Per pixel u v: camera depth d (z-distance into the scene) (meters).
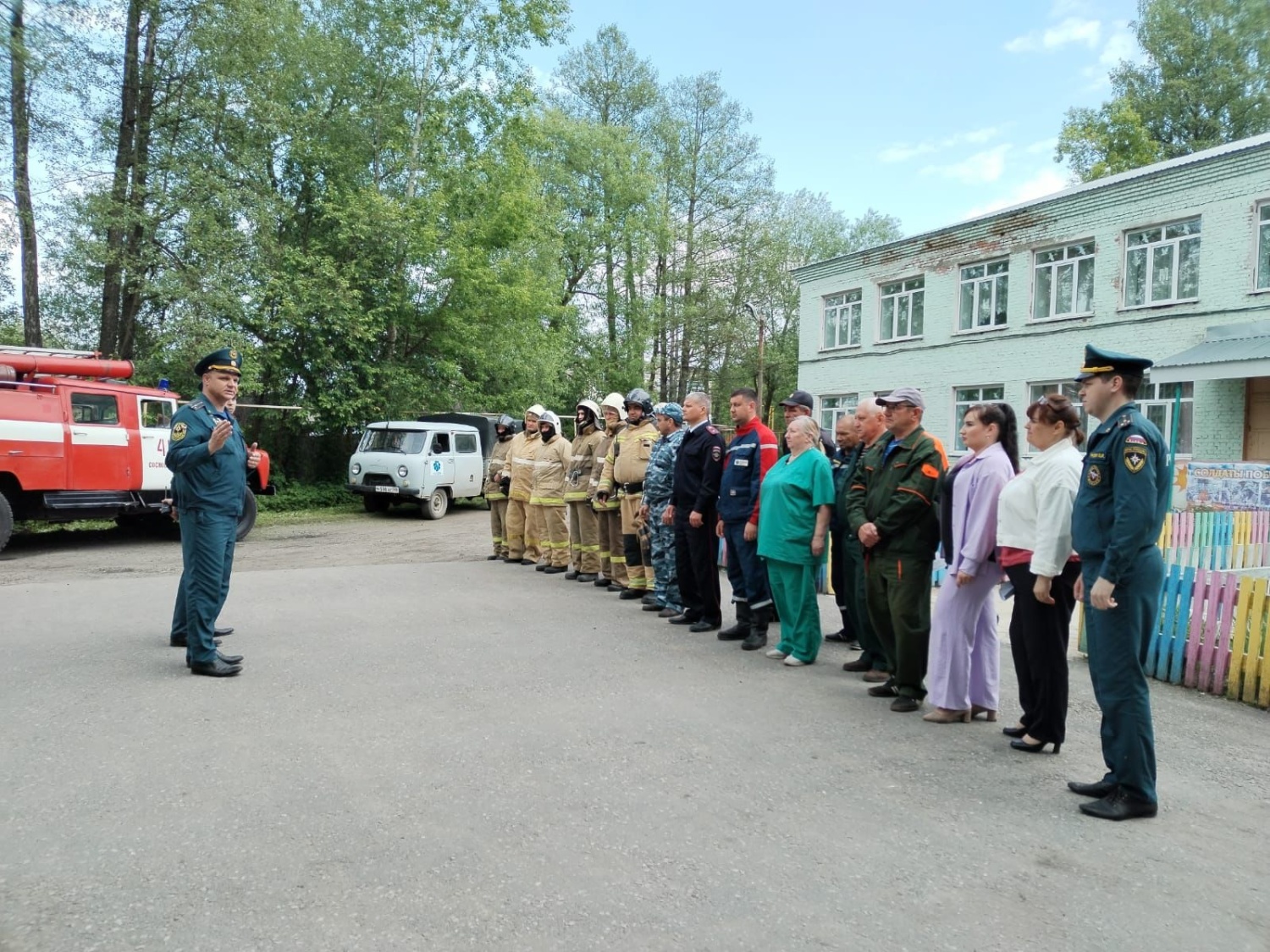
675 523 7.49
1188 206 16.52
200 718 4.70
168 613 7.57
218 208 17.64
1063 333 18.92
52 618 7.30
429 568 10.69
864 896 3.04
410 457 17.98
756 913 2.90
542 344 25.80
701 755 4.35
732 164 37.78
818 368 25.88
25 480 11.71
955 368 21.52
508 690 5.37
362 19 21.56
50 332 18.72
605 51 36.09
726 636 7.02
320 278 19.47
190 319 16.89
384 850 3.26
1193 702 5.77
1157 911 2.99
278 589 8.82
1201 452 16.12
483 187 23.19
